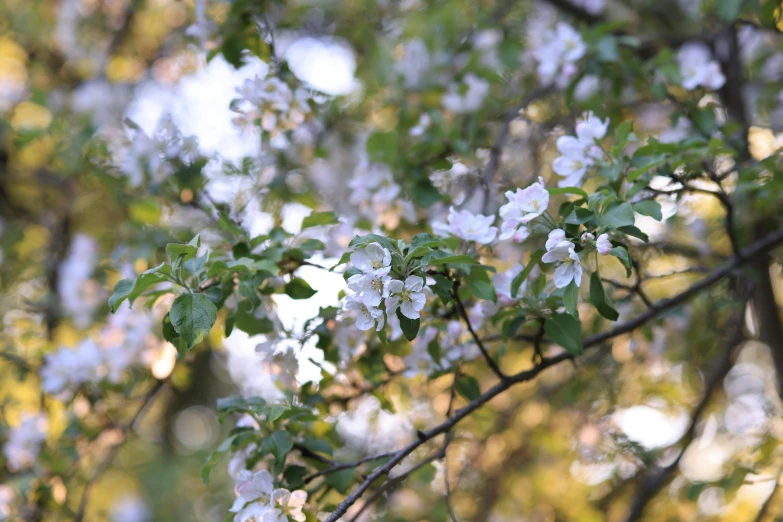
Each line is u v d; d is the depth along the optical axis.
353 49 4.31
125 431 3.28
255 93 2.67
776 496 3.08
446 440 2.25
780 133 3.33
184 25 4.03
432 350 2.38
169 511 6.02
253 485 2.07
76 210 4.49
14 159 4.85
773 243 2.66
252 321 2.32
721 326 3.59
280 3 3.01
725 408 3.88
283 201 3.25
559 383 3.93
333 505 2.31
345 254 1.69
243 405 2.15
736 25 3.44
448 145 3.06
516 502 4.15
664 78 2.99
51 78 5.19
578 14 3.67
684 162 2.35
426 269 1.75
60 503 3.12
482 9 3.97
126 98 4.22
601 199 1.88
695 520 3.69
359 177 2.93
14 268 4.22
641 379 3.91
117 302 1.84
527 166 3.64
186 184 3.00
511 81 3.85
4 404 3.71
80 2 4.89
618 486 3.95
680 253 3.26
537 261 1.95
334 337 2.46
